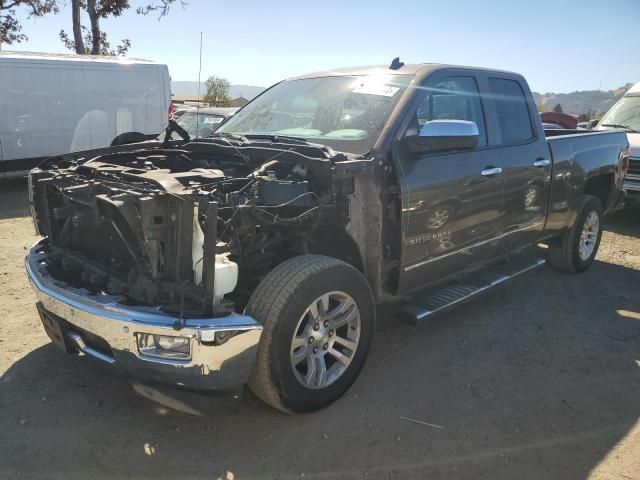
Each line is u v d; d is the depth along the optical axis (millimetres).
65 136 11500
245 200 3059
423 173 3721
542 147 5016
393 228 3637
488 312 5027
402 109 3758
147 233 2727
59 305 3023
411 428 3219
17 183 12062
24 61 10750
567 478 2834
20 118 10883
